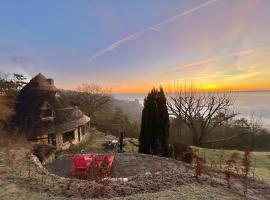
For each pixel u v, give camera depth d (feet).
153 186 27.89
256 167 66.39
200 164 32.53
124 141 100.83
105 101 180.96
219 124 128.57
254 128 133.90
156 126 62.13
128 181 29.99
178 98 126.82
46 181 29.27
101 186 27.55
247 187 31.53
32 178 30.01
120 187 27.35
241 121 135.13
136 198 24.56
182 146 62.49
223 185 29.94
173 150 62.90
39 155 53.26
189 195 25.71
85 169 44.52
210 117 125.08
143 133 63.52
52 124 94.79
